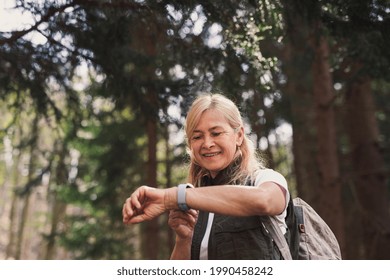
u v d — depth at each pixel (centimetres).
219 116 184
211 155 183
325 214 770
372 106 921
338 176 779
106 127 985
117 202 1060
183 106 493
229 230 178
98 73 467
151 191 155
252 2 350
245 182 179
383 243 862
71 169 1020
